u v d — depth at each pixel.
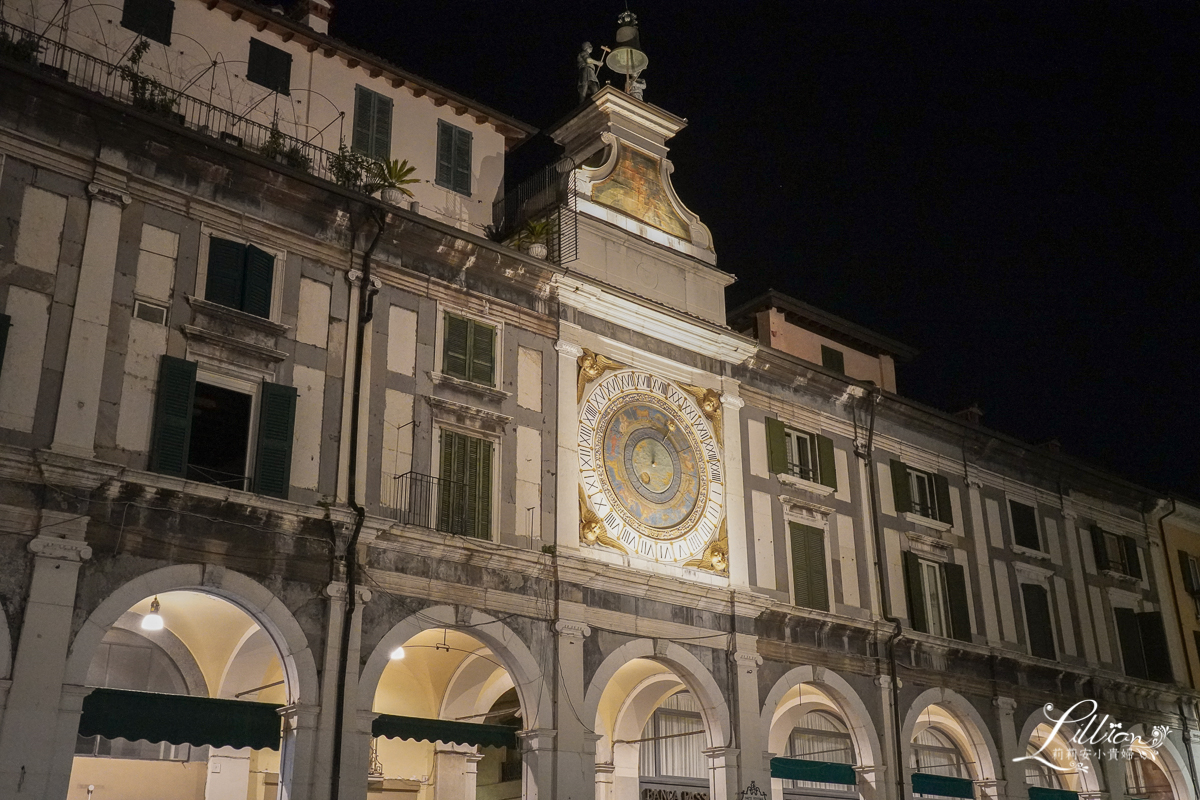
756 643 30.59
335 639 23.45
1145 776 42.94
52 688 20.06
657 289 31.94
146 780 27.94
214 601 25.77
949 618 36.34
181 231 23.81
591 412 29.23
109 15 25.86
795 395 34.66
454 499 26.08
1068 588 41.22
